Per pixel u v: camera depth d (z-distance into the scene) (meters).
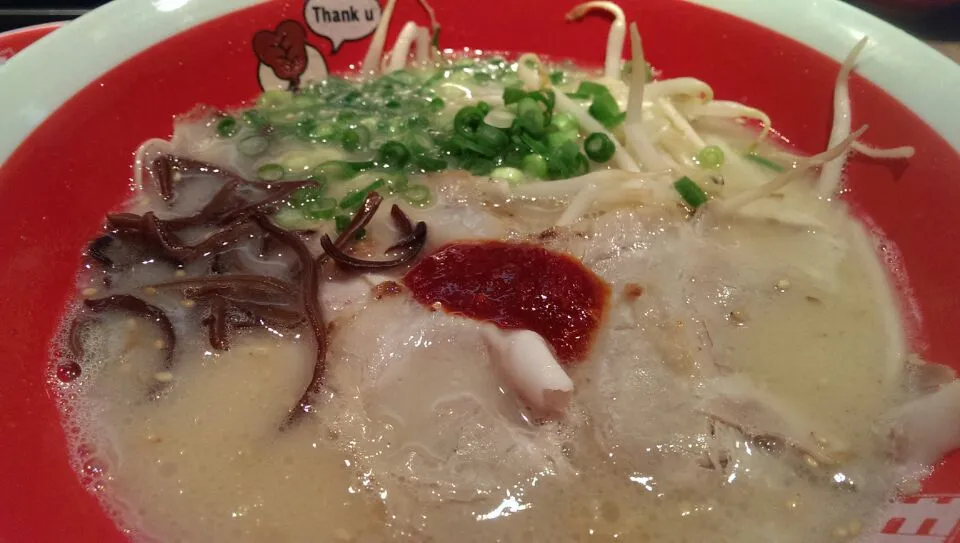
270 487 0.13
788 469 0.13
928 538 0.11
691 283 0.16
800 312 0.16
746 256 0.17
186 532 0.12
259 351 0.15
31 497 0.12
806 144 0.20
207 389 0.14
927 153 0.16
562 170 0.19
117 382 0.14
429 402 0.14
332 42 0.22
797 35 0.19
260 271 0.16
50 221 0.15
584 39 0.23
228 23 0.20
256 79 0.21
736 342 0.15
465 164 0.19
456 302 0.15
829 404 0.14
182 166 0.18
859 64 0.18
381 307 0.15
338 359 0.14
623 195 0.18
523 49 0.23
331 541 0.12
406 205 0.18
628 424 0.14
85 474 0.13
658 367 0.14
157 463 0.13
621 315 0.15
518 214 0.18
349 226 0.16
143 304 0.15
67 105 0.16
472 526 0.12
